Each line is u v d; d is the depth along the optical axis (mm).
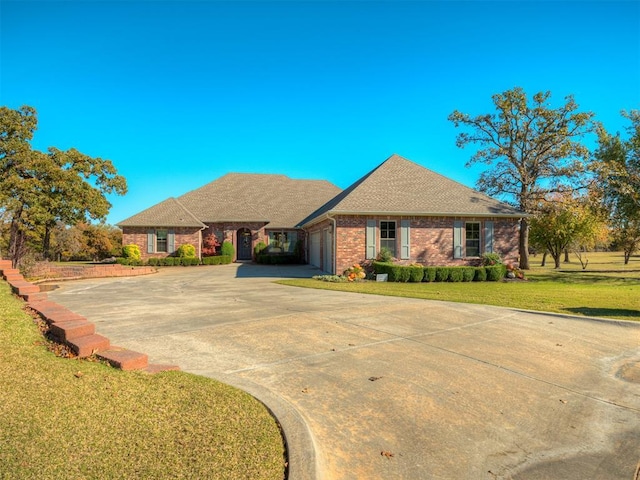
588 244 30016
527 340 7082
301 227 27172
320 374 5137
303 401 4316
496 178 27578
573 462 3338
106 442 3029
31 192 21812
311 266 26594
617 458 3424
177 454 2928
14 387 3891
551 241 29625
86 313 9039
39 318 6711
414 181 21156
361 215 18672
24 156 21750
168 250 28359
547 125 26266
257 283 16094
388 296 12195
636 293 13625
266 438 3256
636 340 7293
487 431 3795
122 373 4555
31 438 3000
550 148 26391
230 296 12062
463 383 4969
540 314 9359
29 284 9648
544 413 4227
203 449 3021
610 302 11242
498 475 3104
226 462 2863
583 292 13789
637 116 20922
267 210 32000
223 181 34688
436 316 9008
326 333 7254
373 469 3109
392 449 3412
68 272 18516
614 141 24859
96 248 39969
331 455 3285
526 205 26797
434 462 3246
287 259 29031
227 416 3607
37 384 4008
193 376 4652
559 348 6652
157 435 3186
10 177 21078
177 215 29094
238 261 30797
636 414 4285
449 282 16969
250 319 8367
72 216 23672
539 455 3422
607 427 3977
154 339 6664
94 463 2740
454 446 3504
